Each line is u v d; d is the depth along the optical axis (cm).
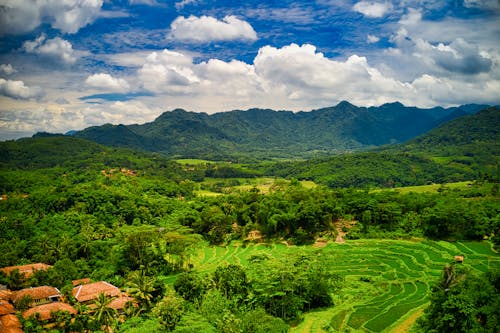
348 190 18512
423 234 14075
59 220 14438
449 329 6050
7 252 11719
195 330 7300
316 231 15050
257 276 9394
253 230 16400
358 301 9094
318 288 9050
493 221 13362
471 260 11212
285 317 8500
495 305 5928
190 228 16100
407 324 7619
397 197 16988
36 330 7625
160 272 12169
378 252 12769
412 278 10319
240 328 7350
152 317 8012
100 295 8112
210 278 9875
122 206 16925
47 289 9119
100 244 12519
